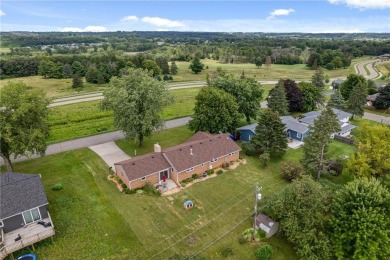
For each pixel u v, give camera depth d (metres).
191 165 35.91
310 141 36.69
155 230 27.17
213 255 24.36
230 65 164.25
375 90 81.44
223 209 30.52
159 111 43.44
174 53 197.88
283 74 133.62
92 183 34.81
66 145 46.53
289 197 24.97
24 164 39.56
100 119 62.50
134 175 32.97
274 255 24.58
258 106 55.25
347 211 23.25
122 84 42.34
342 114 57.75
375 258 21.00
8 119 33.19
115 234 26.47
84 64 131.50
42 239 24.83
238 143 49.25
